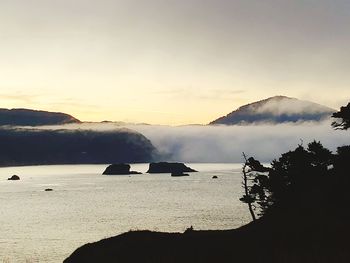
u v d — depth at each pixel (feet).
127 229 350.84
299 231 112.78
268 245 104.94
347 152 145.48
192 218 409.69
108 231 343.87
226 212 453.99
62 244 283.59
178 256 107.34
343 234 103.55
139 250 119.24
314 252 85.40
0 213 520.83
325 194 131.64
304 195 137.39
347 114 139.85
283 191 164.14
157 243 121.19
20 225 398.62
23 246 276.41
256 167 180.14
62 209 555.69
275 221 127.44
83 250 127.03
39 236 322.96
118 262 114.42
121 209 534.37
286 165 172.14
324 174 152.15
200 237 121.08
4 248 269.23
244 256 96.94
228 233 123.75
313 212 123.44
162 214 458.09
